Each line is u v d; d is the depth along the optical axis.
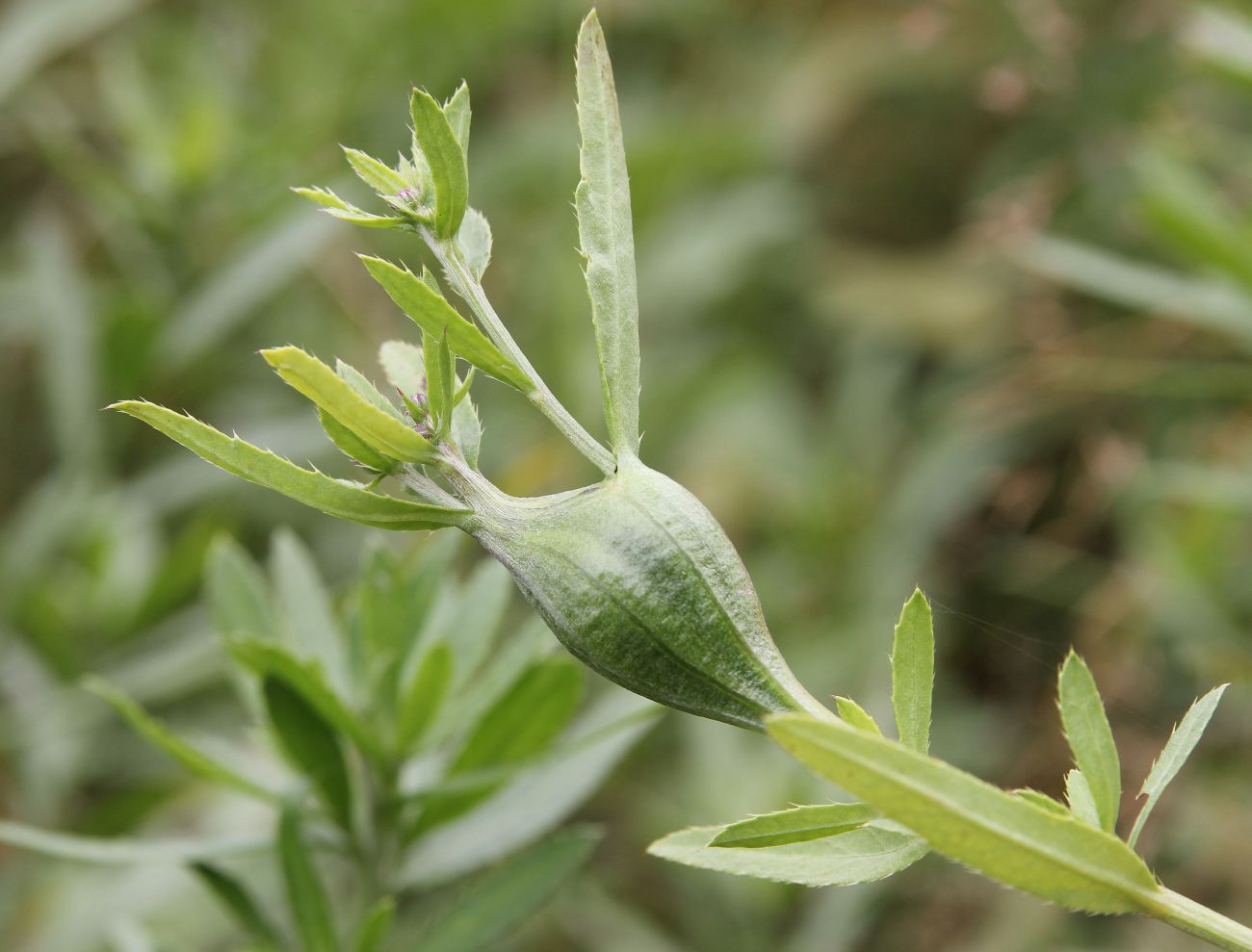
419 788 0.32
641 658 0.24
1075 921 0.51
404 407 0.24
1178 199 0.50
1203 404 0.61
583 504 0.24
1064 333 0.67
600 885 0.55
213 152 0.59
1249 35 0.51
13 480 0.66
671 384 0.67
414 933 0.47
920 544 0.62
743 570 0.24
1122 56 0.67
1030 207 0.67
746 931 0.52
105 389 0.55
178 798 0.52
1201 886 0.52
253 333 0.63
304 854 0.31
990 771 0.56
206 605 0.53
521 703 0.31
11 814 0.54
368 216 0.25
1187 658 0.54
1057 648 0.60
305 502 0.24
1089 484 0.61
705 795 0.53
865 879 0.24
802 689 0.24
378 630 0.32
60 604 0.52
